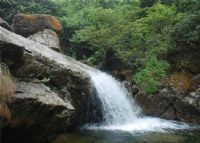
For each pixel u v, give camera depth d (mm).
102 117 10320
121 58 13438
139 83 12156
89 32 14469
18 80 7285
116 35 14148
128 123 10422
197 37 11875
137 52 13430
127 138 8125
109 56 14055
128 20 15406
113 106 10914
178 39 12539
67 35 16547
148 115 11836
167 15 13891
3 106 5840
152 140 8031
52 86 8539
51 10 18125
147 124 10398
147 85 11938
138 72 12523
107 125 9938
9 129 6332
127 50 13859
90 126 9594
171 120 11445
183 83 11891
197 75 12094
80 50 16047
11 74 6930
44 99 6906
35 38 13844
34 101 6586
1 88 5820
